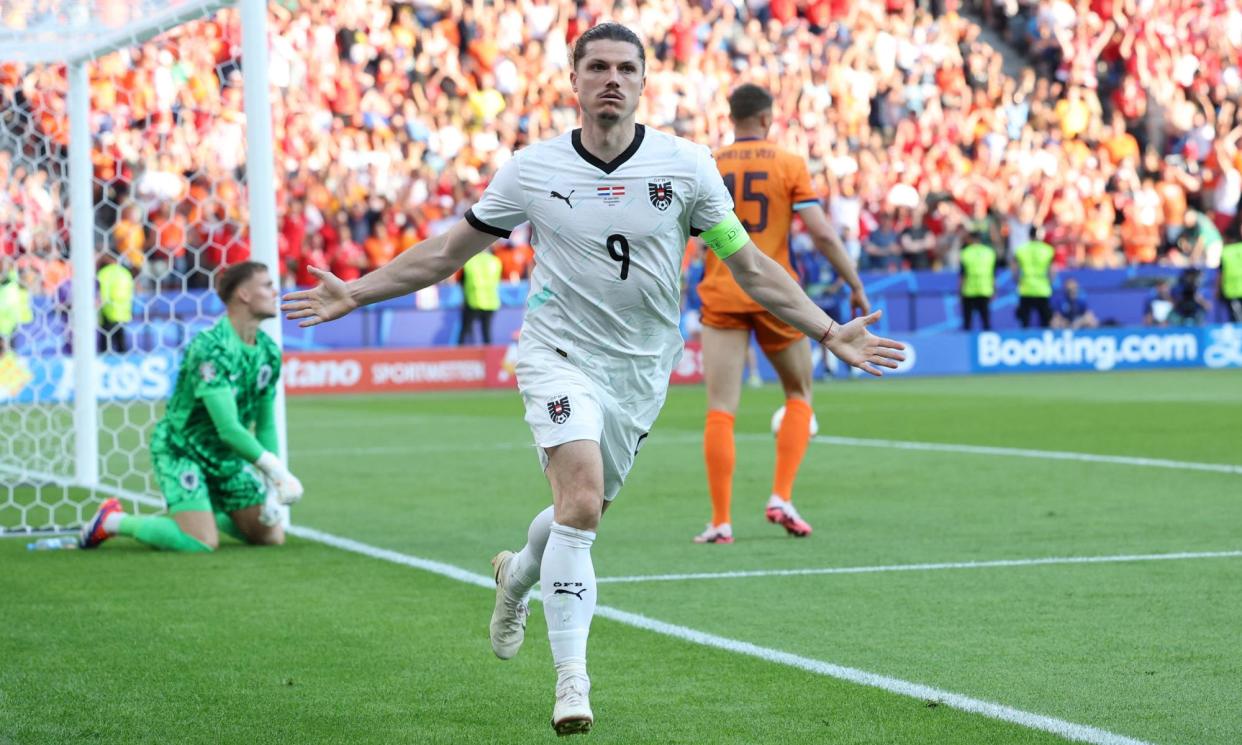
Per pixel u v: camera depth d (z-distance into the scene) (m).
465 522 15.32
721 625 9.73
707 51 48.72
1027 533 13.71
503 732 7.23
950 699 7.64
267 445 13.55
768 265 7.43
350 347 41.56
